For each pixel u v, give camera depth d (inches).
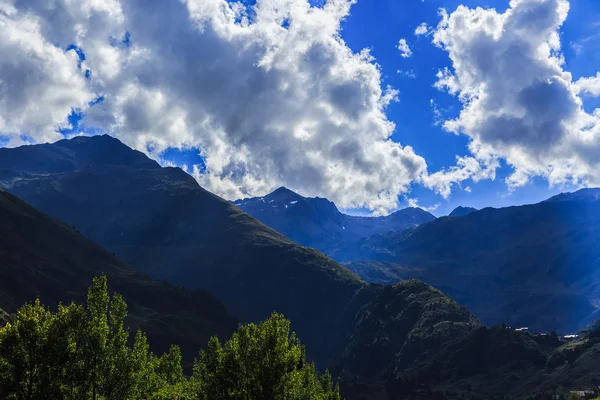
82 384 2206.0
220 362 2333.9
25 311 2119.8
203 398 2329.0
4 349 2052.2
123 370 2361.0
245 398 2247.8
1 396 2025.1
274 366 2281.0
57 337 2130.9
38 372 2089.1
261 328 2379.4
